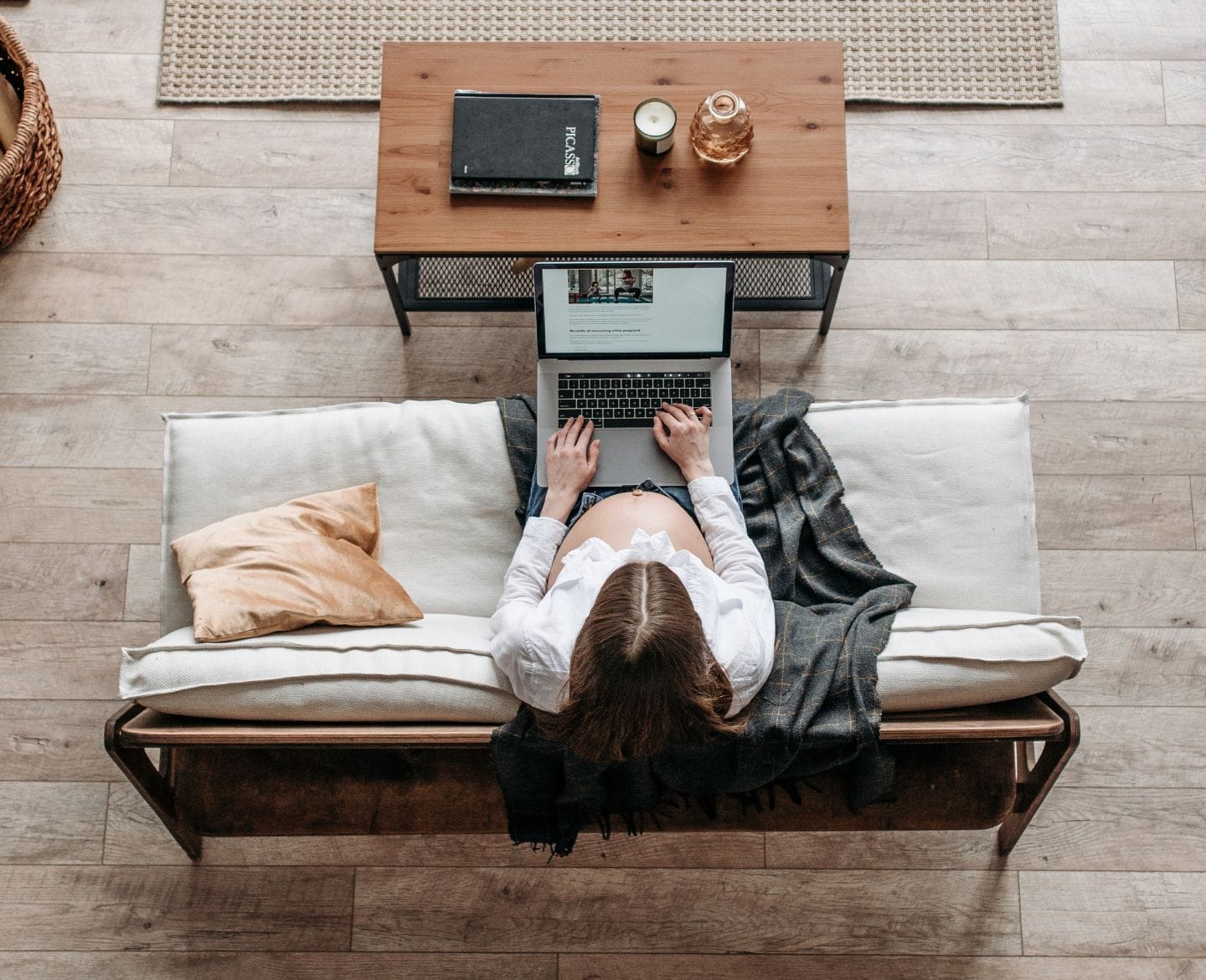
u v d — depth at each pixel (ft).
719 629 4.66
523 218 6.06
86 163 7.57
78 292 7.41
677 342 5.86
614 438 5.85
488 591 5.89
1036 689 4.92
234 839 6.72
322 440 5.97
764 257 6.11
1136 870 6.66
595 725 4.15
